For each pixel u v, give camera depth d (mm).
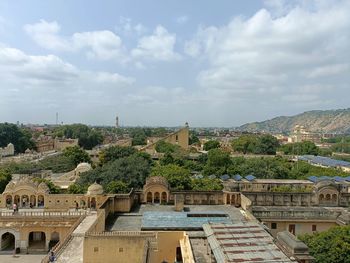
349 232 49469
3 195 78125
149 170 104062
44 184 80125
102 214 56969
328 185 77125
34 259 64000
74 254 47250
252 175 122812
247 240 42031
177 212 63969
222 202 74625
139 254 44688
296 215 66125
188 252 44906
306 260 40750
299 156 188750
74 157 162375
